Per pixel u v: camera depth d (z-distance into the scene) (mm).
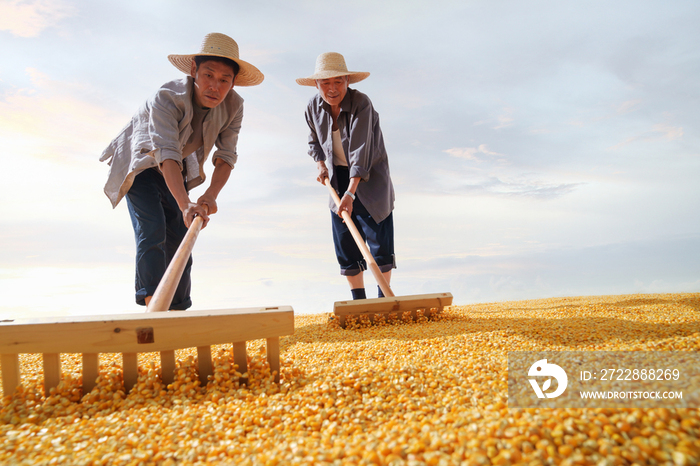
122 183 2873
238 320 1553
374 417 1242
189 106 2783
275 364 1595
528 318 2801
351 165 3631
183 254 2184
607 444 889
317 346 2283
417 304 3018
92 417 1349
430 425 1114
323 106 3844
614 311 2840
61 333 1483
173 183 2635
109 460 1062
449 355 1824
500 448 920
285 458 1005
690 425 938
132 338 1493
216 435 1172
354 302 2980
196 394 1460
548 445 911
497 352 1815
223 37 2734
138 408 1370
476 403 1266
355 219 3982
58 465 1038
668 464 829
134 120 2979
